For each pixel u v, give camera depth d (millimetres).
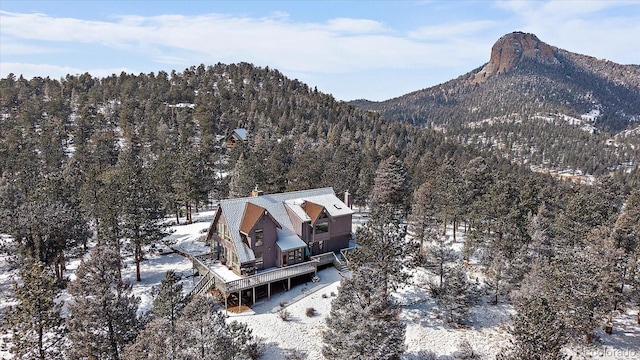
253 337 30781
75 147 93750
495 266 40062
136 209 39781
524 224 46281
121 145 101375
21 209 37406
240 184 59969
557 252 40938
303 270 39375
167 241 47094
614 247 35625
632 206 49312
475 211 51188
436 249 38844
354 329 24609
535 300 26969
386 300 30297
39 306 24031
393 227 36594
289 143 95750
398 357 26344
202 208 72125
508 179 59312
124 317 24922
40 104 119875
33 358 24344
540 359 23859
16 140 84562
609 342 33344
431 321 35812
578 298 31266
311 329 33000
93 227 51750
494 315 37188
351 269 35906
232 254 39500
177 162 67438
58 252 37688
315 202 45781
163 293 27250
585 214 46094
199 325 21141
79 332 24125
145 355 20281
